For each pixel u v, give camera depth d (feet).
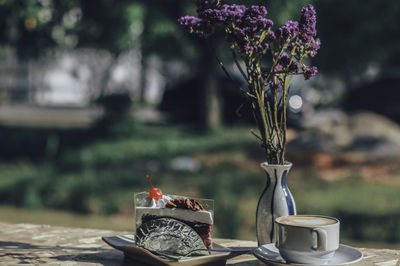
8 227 7.65
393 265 5.89
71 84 80.64
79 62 59.31
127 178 27.07
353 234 17.95
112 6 34.14
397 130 33.63
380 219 19.26
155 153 34.88
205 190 24.31
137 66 65.57
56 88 80.48
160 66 64.23
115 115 43.29
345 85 53.11
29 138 41.22
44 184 25.41
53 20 36.04
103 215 21.26
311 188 24.98
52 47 40.88
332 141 32.07
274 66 5.79
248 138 40.40
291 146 32.22
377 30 42.19
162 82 75.97
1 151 37.06
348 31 43.78
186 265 5.50
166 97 48.80
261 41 5.79
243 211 20.43
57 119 58.44
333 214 20.02
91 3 34.76
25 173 28.30
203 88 45.52
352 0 41.98
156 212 5.74
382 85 44.06
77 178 26.99
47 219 20.43
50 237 7.07
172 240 5.68
